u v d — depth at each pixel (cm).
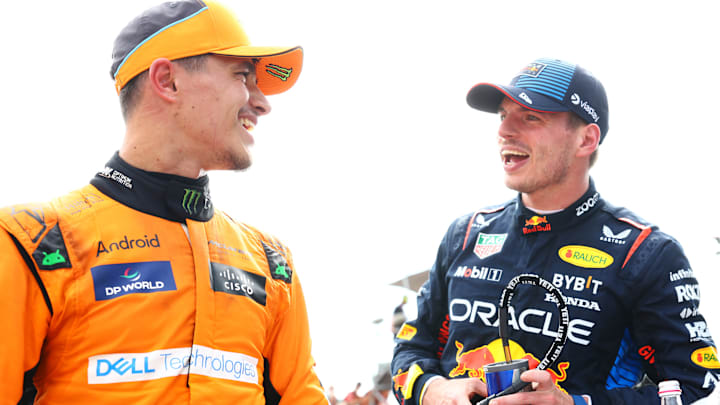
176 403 137
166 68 154
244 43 163
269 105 171
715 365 182
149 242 145
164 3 161
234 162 160
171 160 154
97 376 132
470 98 219
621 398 182
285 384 166
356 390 534
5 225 132
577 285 193
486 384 181
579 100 203
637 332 191
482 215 223
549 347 190
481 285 206
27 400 132
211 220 160
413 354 218
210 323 146
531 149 202
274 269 168
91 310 134
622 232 198
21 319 128
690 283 190
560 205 204
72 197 145
